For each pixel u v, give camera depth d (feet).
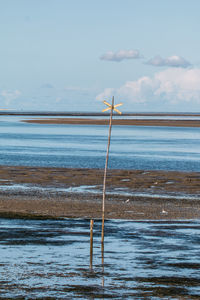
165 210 164.55
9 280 98.22
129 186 213.25
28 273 102.27
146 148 380.17
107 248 120.88
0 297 89.61
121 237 131.23
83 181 224.94
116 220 150.10
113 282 98.22
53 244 123.85
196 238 130.21
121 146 396.78
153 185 216.54
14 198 181.57
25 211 160.35
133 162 291.58
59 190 201.16
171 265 108.47
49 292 92.48
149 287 95.71
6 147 377.91
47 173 246.88
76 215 156.04
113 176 239.50
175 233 135.13
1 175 239.30
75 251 118.32
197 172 254.06
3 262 108.99
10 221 147.23
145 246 122.72
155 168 267.18
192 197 189.57
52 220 149.18
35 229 138.31
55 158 308.40
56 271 103.91
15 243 124.16
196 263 109.91
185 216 156.04
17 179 228.22
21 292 92.17
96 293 92.38
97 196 188.65
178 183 221.87
